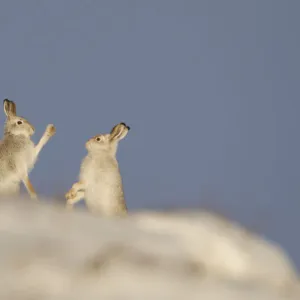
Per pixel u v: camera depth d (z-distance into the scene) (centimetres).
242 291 1150
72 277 1113
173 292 1109
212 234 1345
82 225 1284
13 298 1082
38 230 1225
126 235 1257
